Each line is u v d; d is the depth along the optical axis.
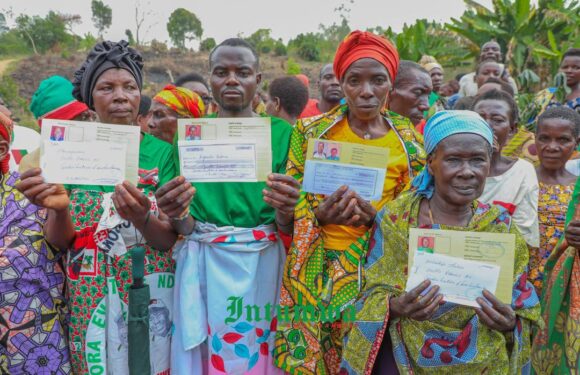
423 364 2.52
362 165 2.79
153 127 4.46
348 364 2.70
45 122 2.58
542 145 3.79
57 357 2.86
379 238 2.74
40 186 2.56
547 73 18.36
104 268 2.87
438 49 20.05
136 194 2.68
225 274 2.94
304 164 3.06
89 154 2.64
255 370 2.99
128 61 2.97
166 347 3.05
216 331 2.93
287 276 2.96
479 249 2.43
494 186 3.54
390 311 2.57
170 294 3.07
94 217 2.88
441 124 2.56
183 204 2.70
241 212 2.96
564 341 3.25
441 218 2.63
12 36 35.75
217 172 2.74
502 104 3.72
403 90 4.10
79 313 2.85
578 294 3.16
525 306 2.51
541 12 19.16
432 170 2.62
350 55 3.00
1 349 2.81
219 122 2.73
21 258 2.76
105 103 2.91
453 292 2.44
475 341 2.48
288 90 6.02
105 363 2.88
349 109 3.14
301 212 2.91
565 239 3.20
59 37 36.72
